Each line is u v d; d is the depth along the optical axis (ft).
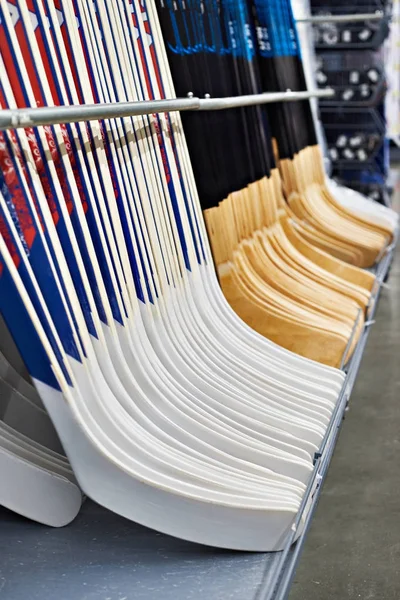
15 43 4.40
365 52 17.52
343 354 7.27
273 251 8.96
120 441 4.56
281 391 6.29
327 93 11.82
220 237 7.53
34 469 4.89
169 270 6.10
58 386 4.18
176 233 6.31
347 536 6.46
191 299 6.44
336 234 10.94
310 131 12.09
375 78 17.66
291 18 11.69
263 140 9.51
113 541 4.87
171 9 7.07
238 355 6.56
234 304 7.55
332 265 9.80
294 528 4.75
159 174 6.18
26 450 5.10
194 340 6.24
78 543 4.86
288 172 11.00
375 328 11.76
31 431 5.68
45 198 4.50
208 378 5.81
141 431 4.80
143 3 6.45
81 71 5.11
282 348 6.98
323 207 11.73
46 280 4.34
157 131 6.31
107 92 5.50
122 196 5.44
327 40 17.37
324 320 7.79
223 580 4.45
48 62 4.79
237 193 8.17
